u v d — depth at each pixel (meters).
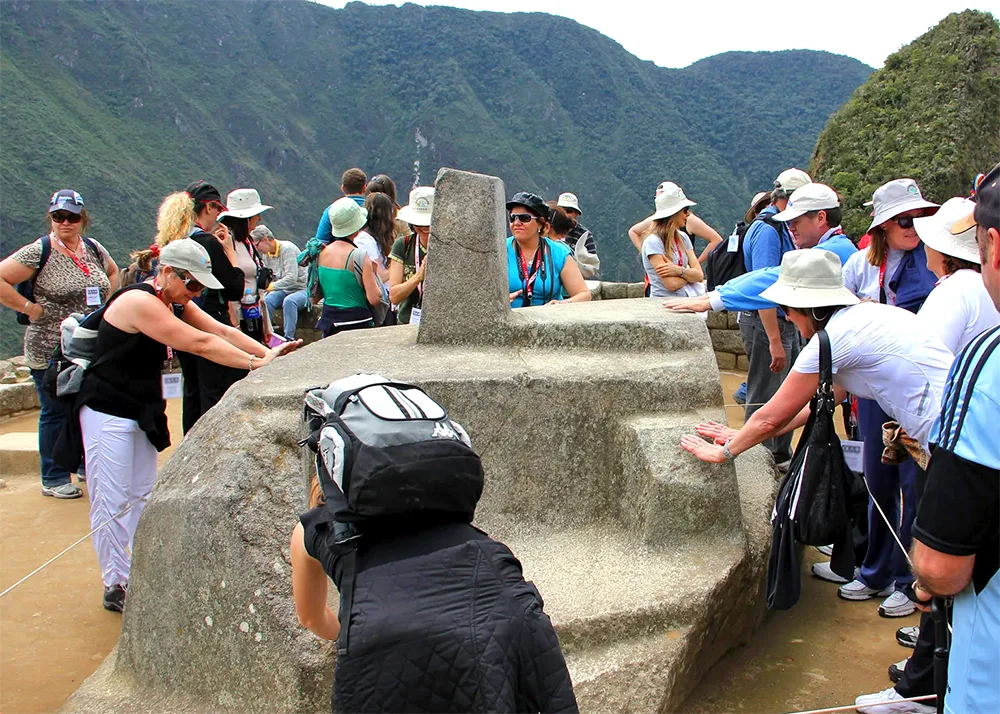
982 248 1.77
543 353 3.91
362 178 7.98
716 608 3.19
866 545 3.46
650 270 6.03
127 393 3.79
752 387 5.48
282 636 2.71
